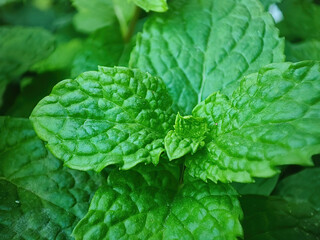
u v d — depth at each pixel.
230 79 0.07
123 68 0.06
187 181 0.06
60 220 0.06
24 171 0.07
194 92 0.07
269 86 0.05
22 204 0.06
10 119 0.07
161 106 0.06
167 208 0.06
